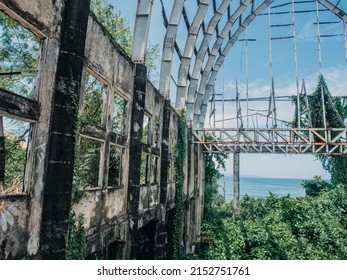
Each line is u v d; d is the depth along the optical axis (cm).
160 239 1157
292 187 13725
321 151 1852
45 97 469
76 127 523
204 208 2294
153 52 1622
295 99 2403
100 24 644
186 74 1777
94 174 1063
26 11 420
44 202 466
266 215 1886
